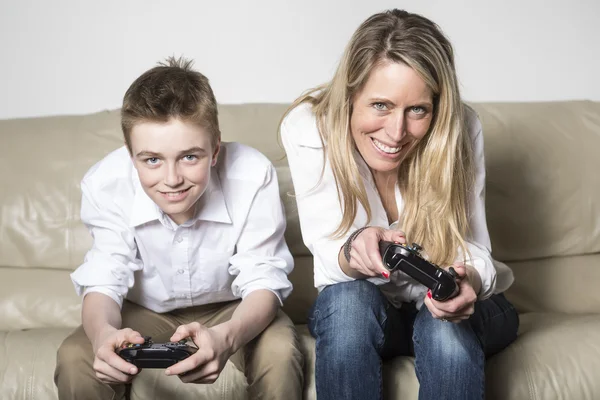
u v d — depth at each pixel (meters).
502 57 2.34
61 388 1.29
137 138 1.29
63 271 1.90
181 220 1.46
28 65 2.26
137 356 1.18
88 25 2.26
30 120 2.03
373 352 1.26
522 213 1.96
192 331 1.22
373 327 1.28
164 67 1.38
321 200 1.44
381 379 1.27
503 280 1.53
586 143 2.02
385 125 1.31
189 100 1.29
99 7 2.25
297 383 1.33
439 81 1.32
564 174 1.98
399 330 1.41
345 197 1.40
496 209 1.95
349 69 1.34
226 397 1.42
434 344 1.26
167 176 1.29
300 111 1.50
